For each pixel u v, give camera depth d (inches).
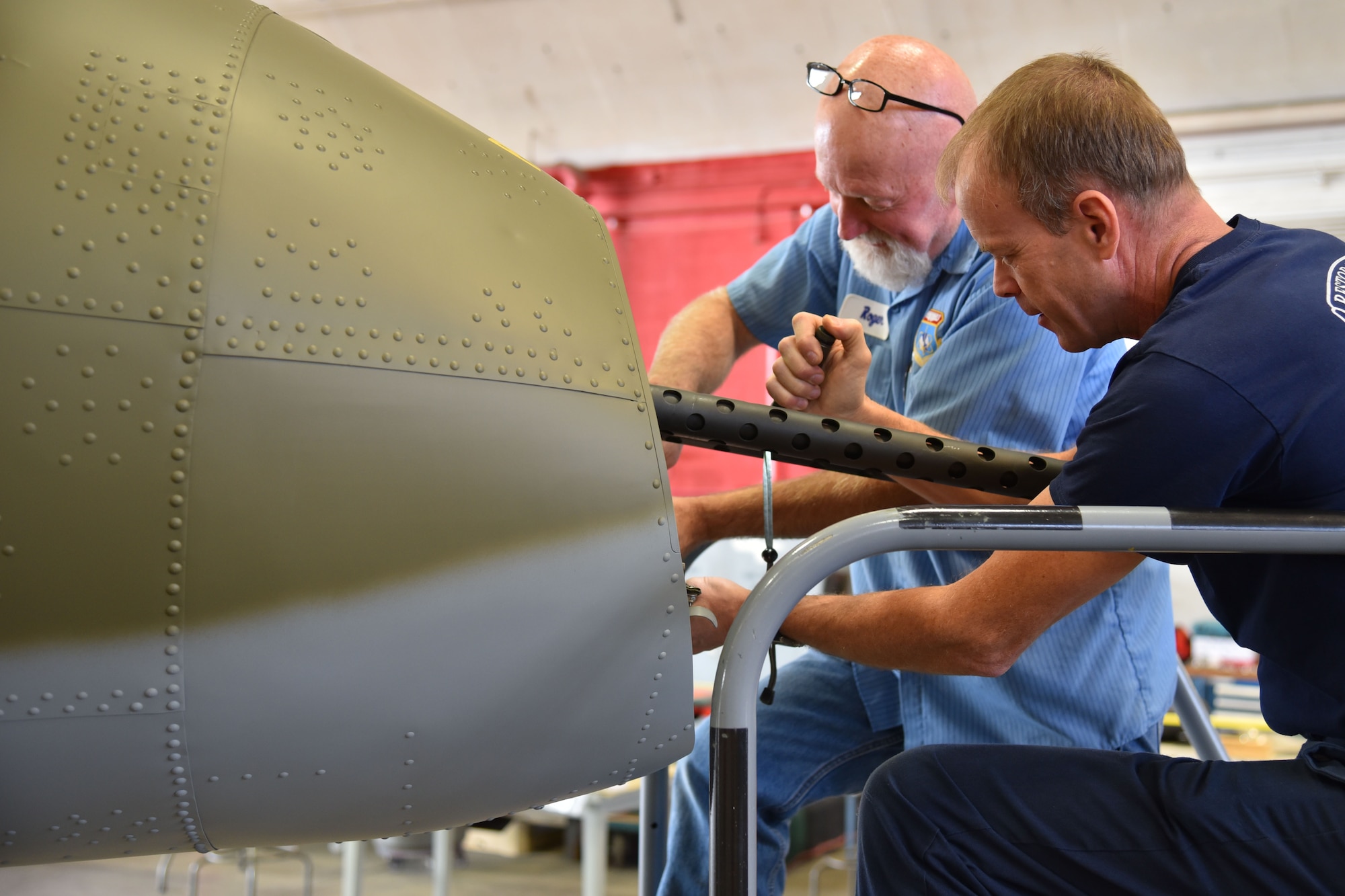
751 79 175.5
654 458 33.0
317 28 176.7
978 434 50.3
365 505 29.3
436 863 120.6
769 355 196.4
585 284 34.6
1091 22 151.2
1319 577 32.2
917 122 52.3
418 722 30.6
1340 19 146.7
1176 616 179.8
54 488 27.2
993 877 34.4
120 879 187.0
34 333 27.3
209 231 28.9
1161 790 33.0
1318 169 176.6
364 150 32.5
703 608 35.5
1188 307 32.6
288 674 29.0
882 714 55.9
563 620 31.6
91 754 28.4
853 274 61.7
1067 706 50.5
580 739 32.9
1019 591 35.6
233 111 30.8
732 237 208.2
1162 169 35.2
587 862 116.7
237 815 30.7
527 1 164.9
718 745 30.2
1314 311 31.6
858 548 30.5
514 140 200.4
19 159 28.2
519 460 31.0
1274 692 35.1
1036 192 35.6
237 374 28.4
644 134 196.7
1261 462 31.8
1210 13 148.1
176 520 27.8
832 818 197.3
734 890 29.8
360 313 30.0
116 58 30.4
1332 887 31.0
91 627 27.5
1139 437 31.1
